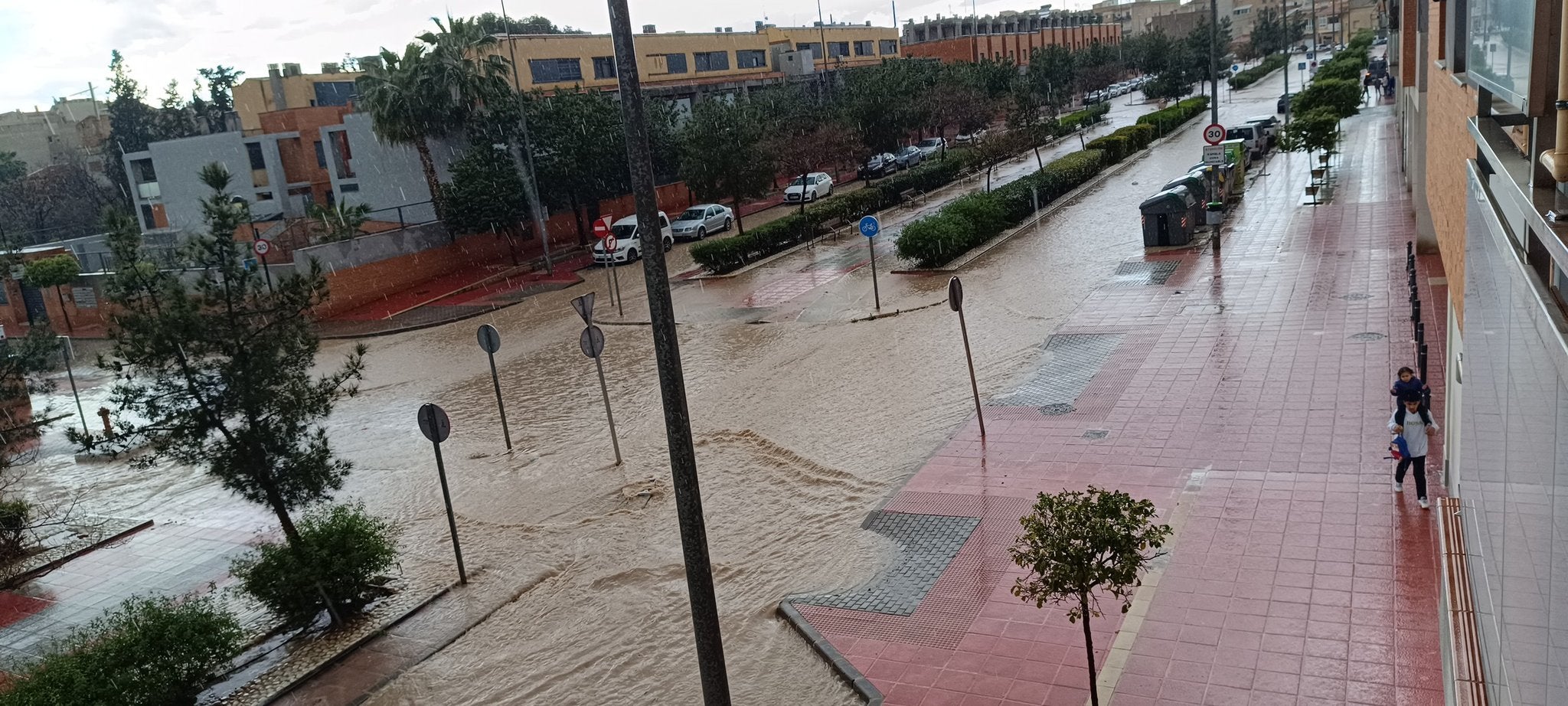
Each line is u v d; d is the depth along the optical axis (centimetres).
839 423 1373
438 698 856
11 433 1438
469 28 3338
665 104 4253
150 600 928
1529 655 335
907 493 1112
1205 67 6612
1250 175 3034
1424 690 674
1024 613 840
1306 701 680
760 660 838
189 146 3791
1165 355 1455
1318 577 827
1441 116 899
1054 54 6438
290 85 4606
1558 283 349
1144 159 3816
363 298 3019
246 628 1042
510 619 980
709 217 3434
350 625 1011
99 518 1468
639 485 1249
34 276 3050
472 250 3466
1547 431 302
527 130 3250
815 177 4047
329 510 1127
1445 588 645
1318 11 12731
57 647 936
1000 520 1015
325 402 1038
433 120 3309
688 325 2109
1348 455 1045
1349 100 3412
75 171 5191
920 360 1614
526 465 1409
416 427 1667
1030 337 1648
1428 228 1773
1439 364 1259
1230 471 1046
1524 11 386
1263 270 1870
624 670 860
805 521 1090
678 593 973
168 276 984
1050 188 3052
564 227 3847
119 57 5300
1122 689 719
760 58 5734
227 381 969
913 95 4503
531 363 1981
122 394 970
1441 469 980
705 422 1461
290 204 3881
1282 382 1278
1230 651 746
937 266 2331
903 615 866
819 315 2031
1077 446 1172
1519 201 366
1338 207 2366
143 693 830
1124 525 627
